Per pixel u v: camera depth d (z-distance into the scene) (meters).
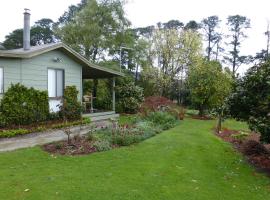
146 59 32.75
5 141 10.34
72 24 28.30
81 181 6.34
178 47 32.53
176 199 5.71
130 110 22.02
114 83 21.23
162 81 31.98
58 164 7.56
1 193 5.59
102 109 22.00
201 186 6.52
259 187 6.89
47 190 5.79
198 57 31.03
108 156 8.48
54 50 14.81
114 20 27.83
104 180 6.46
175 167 7.69
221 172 7.78
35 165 7.43
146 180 6.58
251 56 47.88
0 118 11.95
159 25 42.94
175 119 17.55
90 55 28.27
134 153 8.95
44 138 10.91
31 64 13.55
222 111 10.13
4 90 12.34
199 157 8.95
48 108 14.23
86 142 9.92
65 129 11.41
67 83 15.73
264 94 8.66
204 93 20.81
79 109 15.23
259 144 10.77
